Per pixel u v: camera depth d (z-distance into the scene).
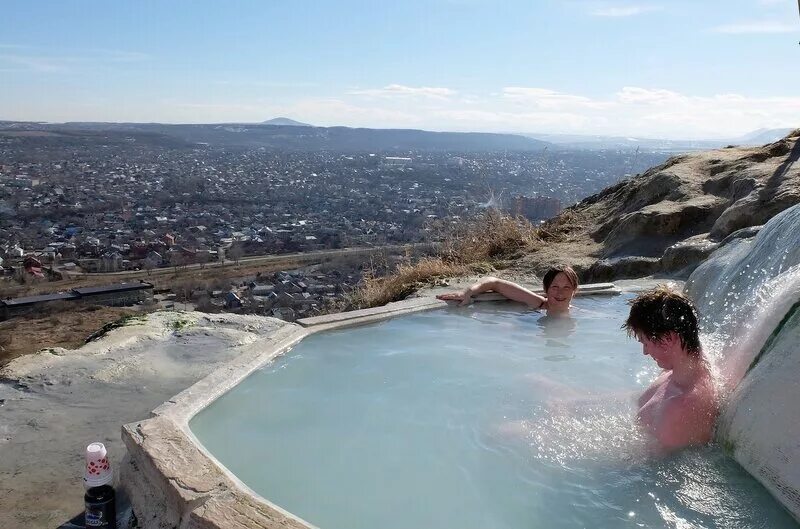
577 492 2.29
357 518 2.11
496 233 8.74
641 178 9.20
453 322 4.55
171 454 2.22
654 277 5.92
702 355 2.76
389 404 3.09
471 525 2.08
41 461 2.69
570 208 9.98
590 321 4.55
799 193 5.61
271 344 3.79
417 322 4.53
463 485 2.34
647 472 2.38
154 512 2.08
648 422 2.67
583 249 7.68
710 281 4.05
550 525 2.08
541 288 5.36
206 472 2.10
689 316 2.72
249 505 1.90
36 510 2.35
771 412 2.19
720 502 2.14
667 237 6.84
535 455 2.57
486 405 3.09
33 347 8.95
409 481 2.37
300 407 3.03
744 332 2.86
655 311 2.73
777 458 2.11
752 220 5.79
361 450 2.61
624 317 4.64
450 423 2.88
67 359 3.83
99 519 2.15
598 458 2.52
